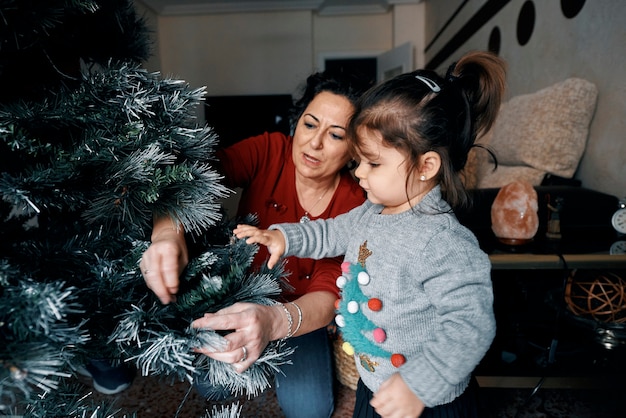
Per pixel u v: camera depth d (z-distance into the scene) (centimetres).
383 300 73
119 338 46
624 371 109
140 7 409
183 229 58
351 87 91
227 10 452
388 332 74
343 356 121
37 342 35
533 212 115
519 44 229
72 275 49
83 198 50
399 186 72
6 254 47
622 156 147
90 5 48
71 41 57
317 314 77
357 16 490
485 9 276
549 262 104
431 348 64
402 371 64
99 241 54
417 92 70
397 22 460
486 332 63
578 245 116
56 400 59
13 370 33
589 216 130
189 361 44
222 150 102
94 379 124
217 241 70
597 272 121
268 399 124
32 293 36
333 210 105
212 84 471
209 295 51
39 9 44
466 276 65
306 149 93
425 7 453
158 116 56
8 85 52
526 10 219
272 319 60
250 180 107
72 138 51
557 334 113
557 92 171
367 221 81
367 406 83
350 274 78
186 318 52
